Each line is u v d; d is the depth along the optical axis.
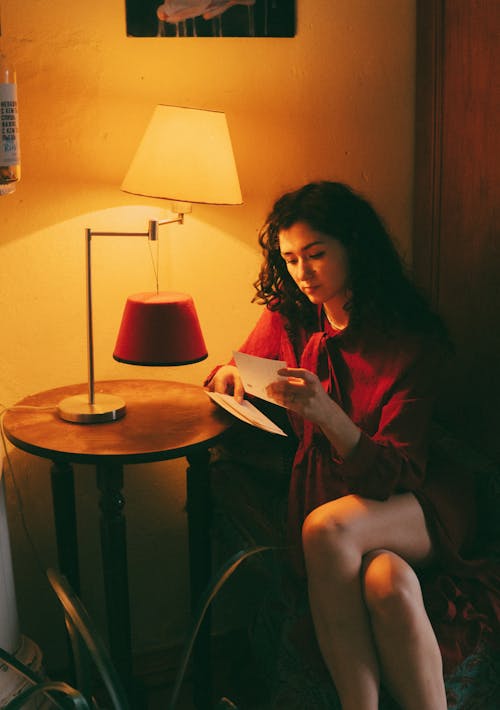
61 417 2.02
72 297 2.24
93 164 2.19
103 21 2.12
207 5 2.17
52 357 2.27
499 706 1.83
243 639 2.54
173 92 2.21
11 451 2.26
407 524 1.84
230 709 1.47
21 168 2.14
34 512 2.31
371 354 1.99
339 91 2.33
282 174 2.34
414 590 1.69
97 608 2.44
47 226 2.19
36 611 2.38
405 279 2.03
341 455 1.84
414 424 1.90
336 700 1.80
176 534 2.46
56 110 2.14
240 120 2.27
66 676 2.39
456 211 2.30
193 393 2.19
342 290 2.01
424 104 2.36
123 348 1.99
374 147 2.40
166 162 1.98
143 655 2.46
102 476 1.86
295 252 1.95
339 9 2.28
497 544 2.00
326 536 1.75
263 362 1.85
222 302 2.37
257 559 2.06
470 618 1.78
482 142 2.17
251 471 2.26
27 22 2.08
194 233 2.29
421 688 1.67
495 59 2.09
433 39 2.28
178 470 2.41
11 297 2.20
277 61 2.26
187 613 2.52
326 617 1.75
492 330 2.21
